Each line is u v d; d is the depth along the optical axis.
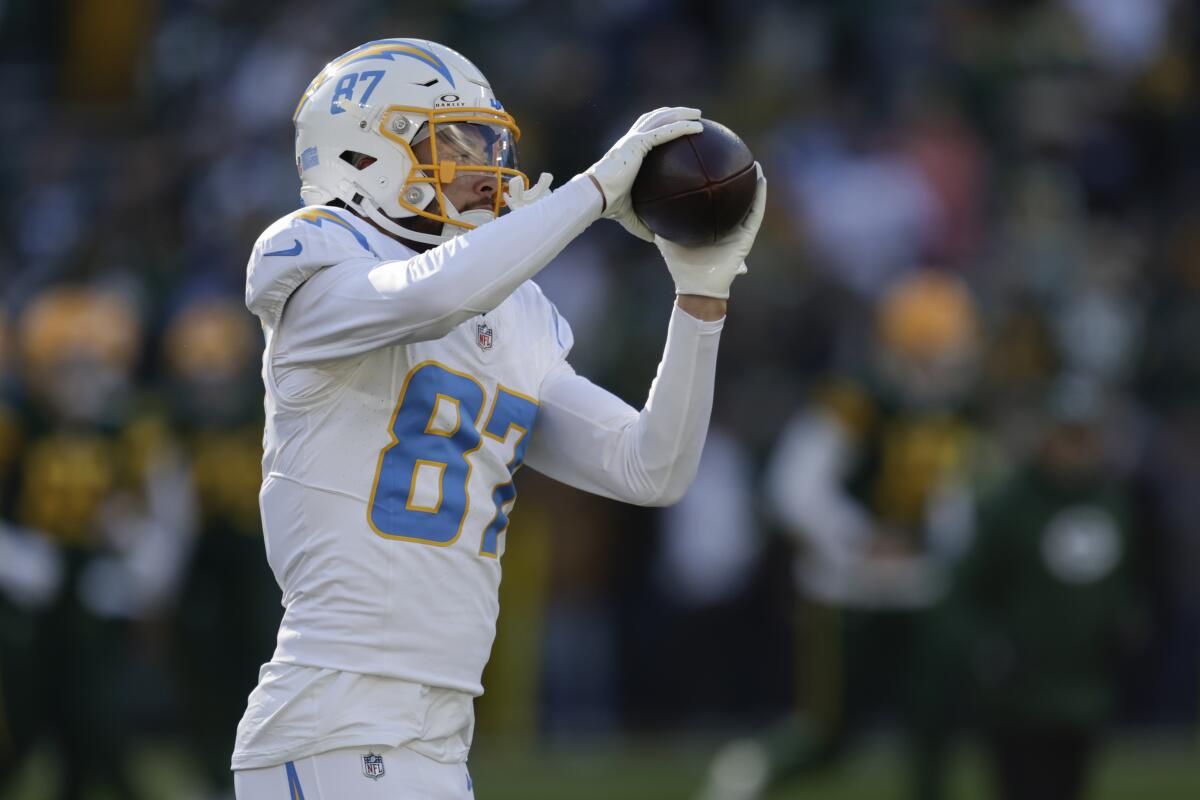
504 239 10.74
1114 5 46.22
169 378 37.62
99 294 39.22
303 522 11.29
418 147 11.77
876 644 26.03
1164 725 35.66
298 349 11.13
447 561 11.34
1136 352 38.28
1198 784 30.53
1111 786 30.38
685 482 12.20
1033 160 43.50
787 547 36.12
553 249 10.92
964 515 24.03
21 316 41.06
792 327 38.16
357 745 11.05
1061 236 41.16
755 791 26.41
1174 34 45.97
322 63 44.25
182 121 46.22
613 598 36.81
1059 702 23.19
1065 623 23.11
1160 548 27.66
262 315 11.45
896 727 37.41
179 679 26.64
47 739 25.19
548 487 36.59
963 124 43.66
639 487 12.16
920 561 25.92
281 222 11.41
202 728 26.38
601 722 36.62
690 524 36.28
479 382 11.66
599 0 45.09
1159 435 36.62
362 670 11.10
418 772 11.21
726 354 37.72
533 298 12.44
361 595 11.15
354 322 10.80
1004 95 44.44
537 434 12.41
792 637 36.09
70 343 25.39
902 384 26.25
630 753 34.81
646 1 45.03
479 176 11.85
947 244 41.62
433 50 11.91
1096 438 23.12
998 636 23.47
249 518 26.14
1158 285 40.03
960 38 45.34
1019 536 23.09
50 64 49.59
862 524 26.06
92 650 25.16
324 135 11.79
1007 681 23.31
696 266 11.77
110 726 25.16
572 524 36.62
